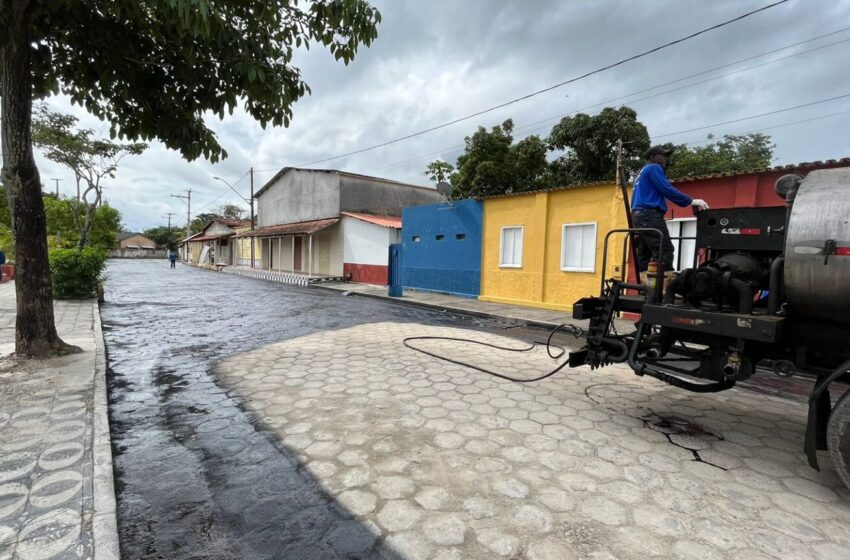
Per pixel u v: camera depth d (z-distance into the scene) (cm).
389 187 2616
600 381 545
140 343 755
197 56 494
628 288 422
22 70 507
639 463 330
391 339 800
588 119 1872
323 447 355
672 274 390
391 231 1967
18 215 551
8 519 247
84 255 1350
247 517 264
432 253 1647
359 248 2183
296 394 486
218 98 532
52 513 253
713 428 400
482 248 1435
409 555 229
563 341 808
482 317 1127
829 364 319
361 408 442
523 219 1288
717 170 1986
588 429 393
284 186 2991
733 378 339
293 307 1269
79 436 351
